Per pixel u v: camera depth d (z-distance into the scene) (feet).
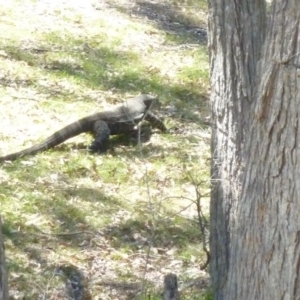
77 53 71.61
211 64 34.35
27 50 70.54
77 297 38.58
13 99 60.44
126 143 55.83
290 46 23.79
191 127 60.85
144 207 47.42
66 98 62.64
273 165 24.76
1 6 79.97
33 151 51.88
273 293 25.52
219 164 34.63
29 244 42.27
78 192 48.24
